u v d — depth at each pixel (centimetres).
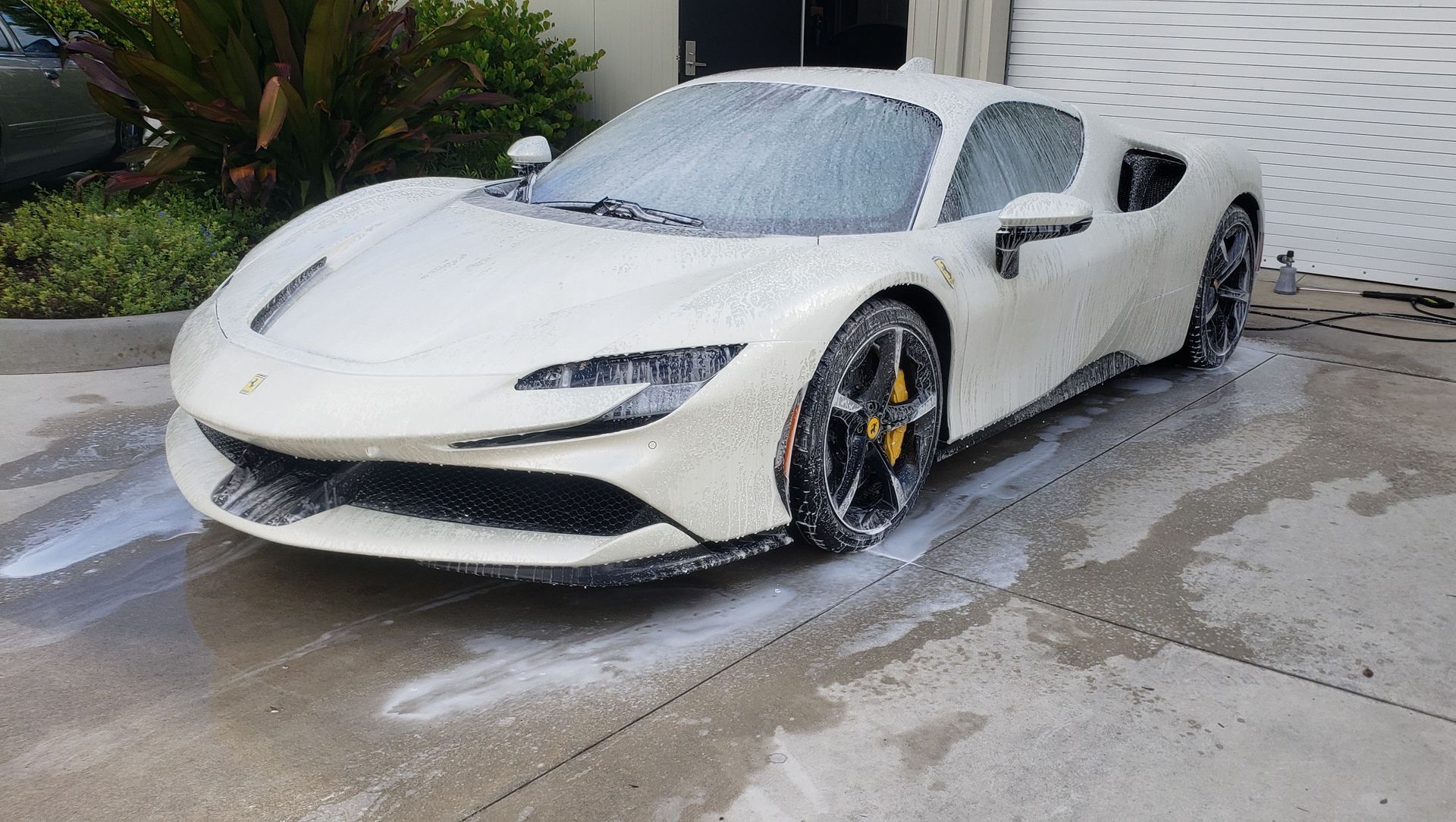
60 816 184
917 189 311
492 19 743
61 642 238
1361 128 627
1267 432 392
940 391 302
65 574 269
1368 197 633
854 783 197
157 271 456
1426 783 202
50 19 895
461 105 634
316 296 282
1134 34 684
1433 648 249
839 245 280
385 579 270
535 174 352
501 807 188
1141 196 401
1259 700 227
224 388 252
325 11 514
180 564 275
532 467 232
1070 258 344
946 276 292
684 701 221
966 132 330
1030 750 208
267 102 497
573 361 236
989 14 702
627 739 208
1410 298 593
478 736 208
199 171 568
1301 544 301
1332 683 234
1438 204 612
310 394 240
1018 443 380
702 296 251
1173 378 461
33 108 713
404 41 603
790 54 770
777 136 327
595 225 296
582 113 865
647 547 242
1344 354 496
